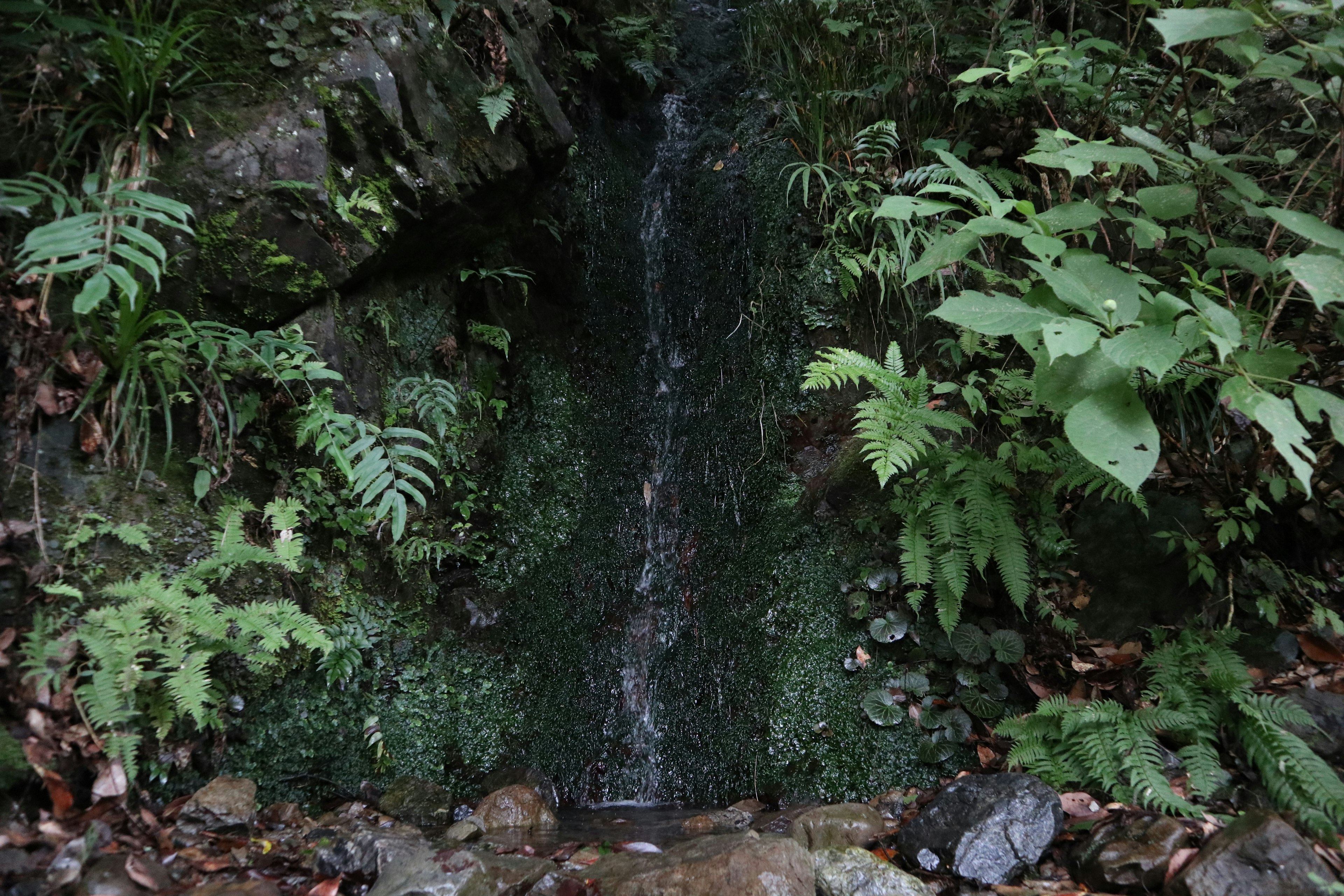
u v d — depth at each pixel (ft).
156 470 8.96
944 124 13.48
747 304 13.87
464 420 11.87
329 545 10.07
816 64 14.94
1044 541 10.48
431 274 12.04
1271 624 9.39
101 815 7.33
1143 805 8.00
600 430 13.51
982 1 14.19
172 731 8.18
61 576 7.98
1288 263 6.40
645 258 15.43
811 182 13.85
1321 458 9.61
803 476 12.37
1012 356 11.75
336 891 7.22
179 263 9.25
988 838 7.59
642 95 16.71
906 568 10.22
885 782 9.73
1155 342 6.26
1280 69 7.91
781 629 11.35
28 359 8.36
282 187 9.68
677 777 11.32
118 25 9.43
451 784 9.95
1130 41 10.88
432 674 10.41
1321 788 7.46
